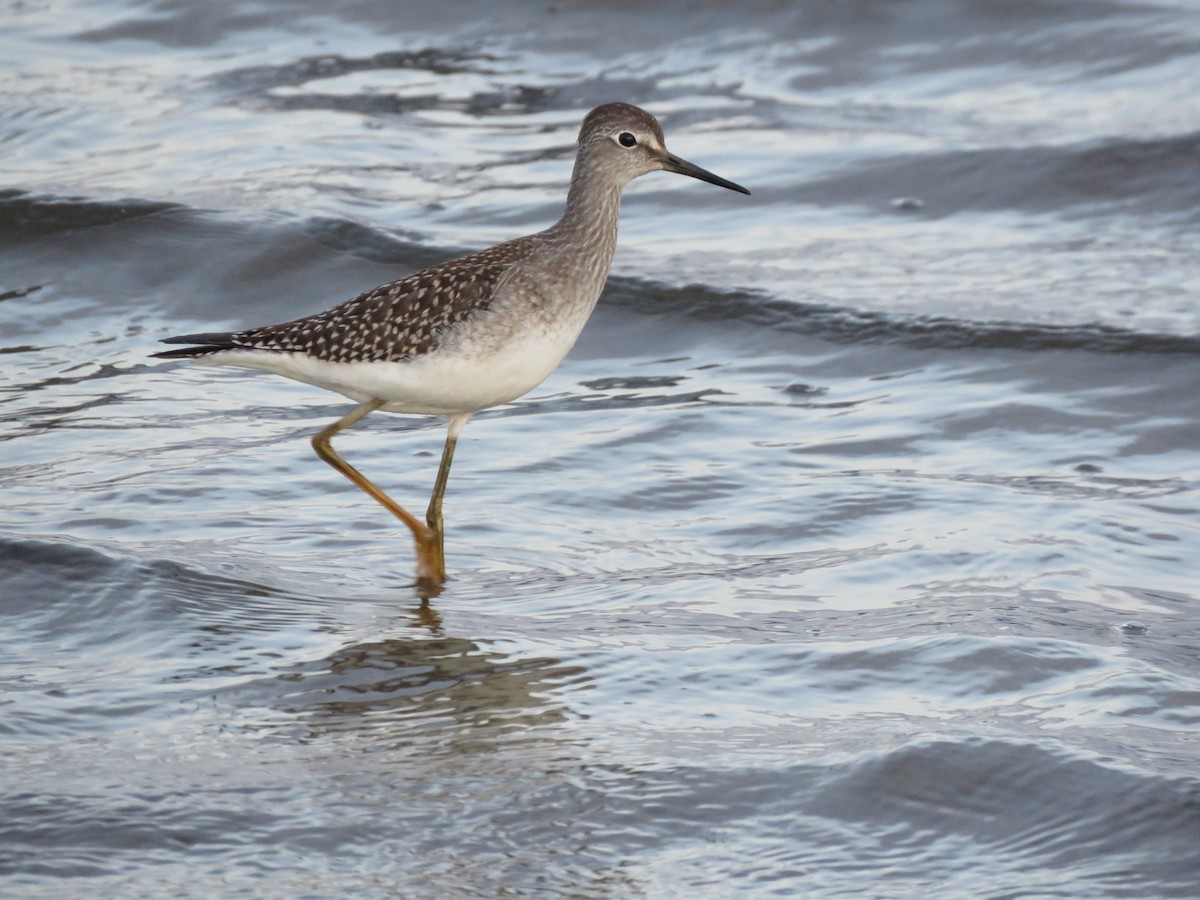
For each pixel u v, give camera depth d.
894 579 11.29
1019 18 22.62
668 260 17.45
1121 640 10.29
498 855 7.97
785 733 9.16
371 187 18.94
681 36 22.95
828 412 14.49
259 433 13.92
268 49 22.73
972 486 12.88
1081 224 18.33
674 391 15.02
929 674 9.84
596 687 9.75
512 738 9.12
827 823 8.30
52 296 16.47
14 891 7.52
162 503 12.37
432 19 23.50
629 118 12.26
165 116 20.61
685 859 8.00
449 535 12.17
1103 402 14.48
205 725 9.16
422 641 10.34
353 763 8.80
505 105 21.39
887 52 22.34
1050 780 8.54
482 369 11.53
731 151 20.08
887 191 19.08
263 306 16.59
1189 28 22.20
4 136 19.78
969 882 7.84
